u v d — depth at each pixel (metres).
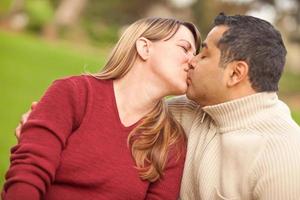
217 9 22.59
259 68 2.08
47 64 13.62
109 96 2.15
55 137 1.99
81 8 21.05
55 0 20.59
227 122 2.13
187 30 2.23
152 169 2.13
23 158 1.93
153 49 2.17
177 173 2.23
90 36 20.47
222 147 2.13
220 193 2.12
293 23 23.62
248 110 2.10
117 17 23.64
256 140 2.05
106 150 2.07
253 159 2.04
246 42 2.07
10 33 17.39
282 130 2.04
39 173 1.91
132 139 2.13
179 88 2.16
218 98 2.15
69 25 20.06
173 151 2.23
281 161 1.98
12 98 9.75
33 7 18.86
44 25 19.02
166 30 2.19
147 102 2.17
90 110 2.09
